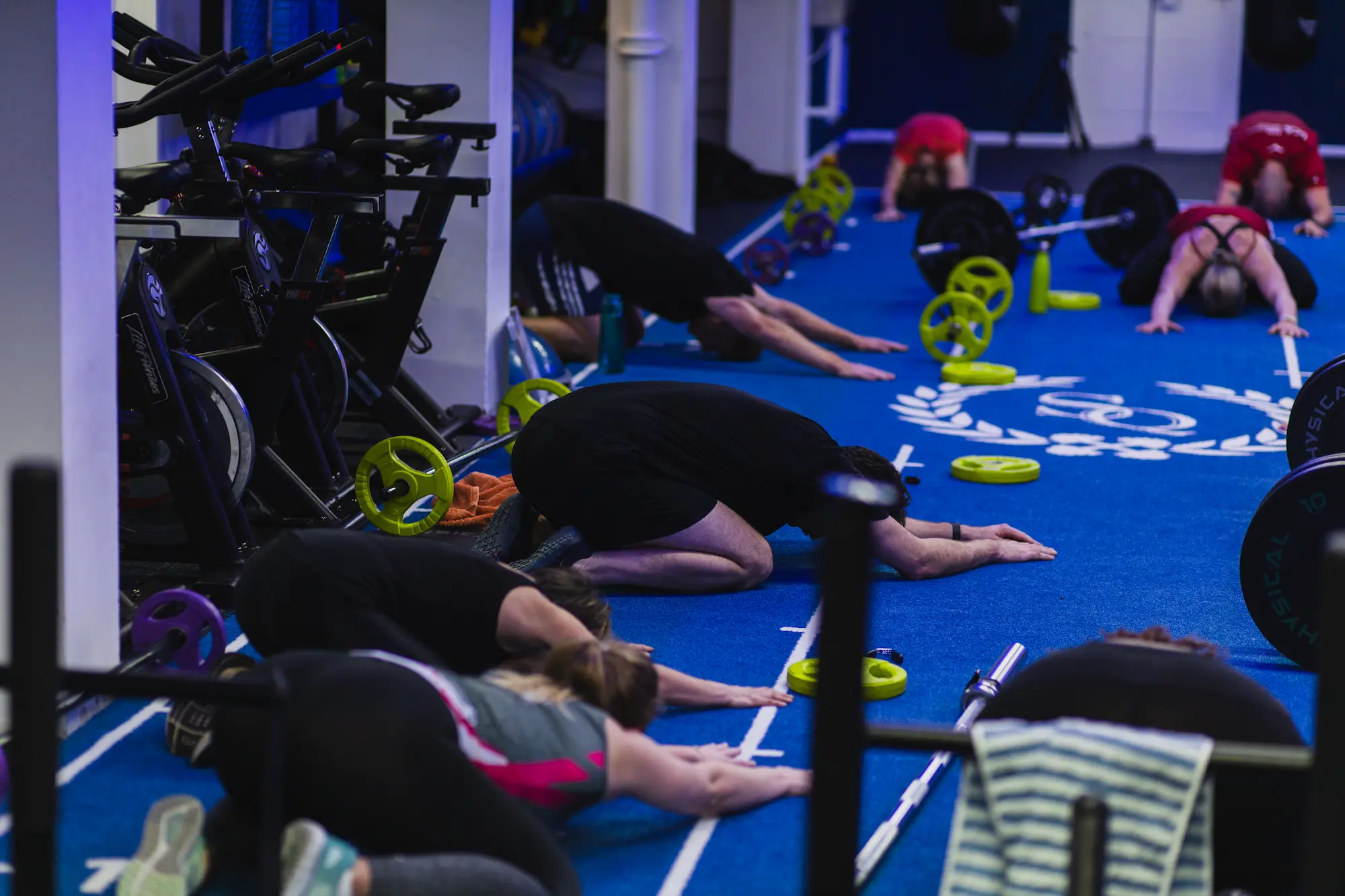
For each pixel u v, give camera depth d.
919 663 4.99
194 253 6.30
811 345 9.35
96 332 4.52
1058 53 22.45
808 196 15.12
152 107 5.58
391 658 3.36
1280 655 5.11
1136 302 12.20
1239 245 11.36
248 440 5.71
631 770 3.57
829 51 21.39
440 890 3.00
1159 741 2.98
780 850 3.72
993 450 7.93
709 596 5.59
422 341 7.73
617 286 9.04
